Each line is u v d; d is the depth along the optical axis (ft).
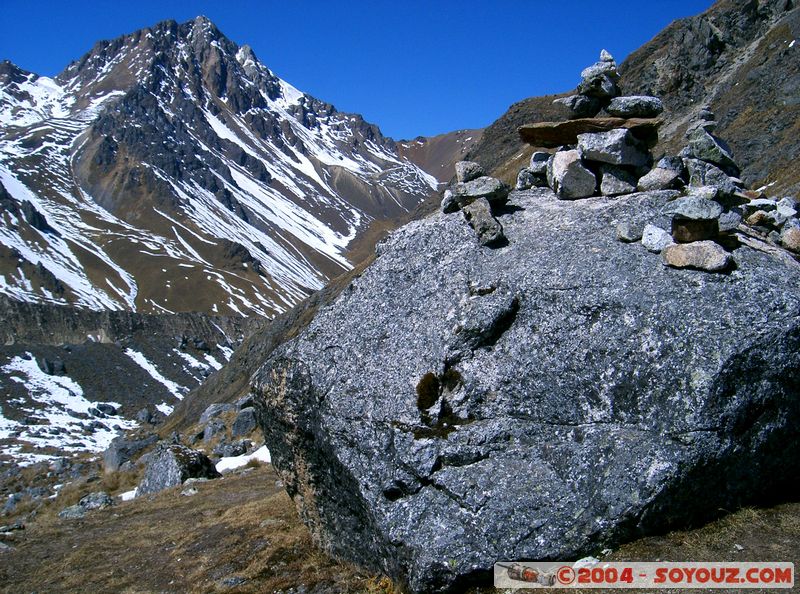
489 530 27.84
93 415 419.33
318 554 38.99
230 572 40.14
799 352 28.86
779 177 166.20
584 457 28.43
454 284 35.53
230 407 166.61
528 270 34.06
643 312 30.40
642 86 306.14
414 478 30.32
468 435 30.30
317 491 37.40
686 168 42.83
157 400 482.69
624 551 27.27
